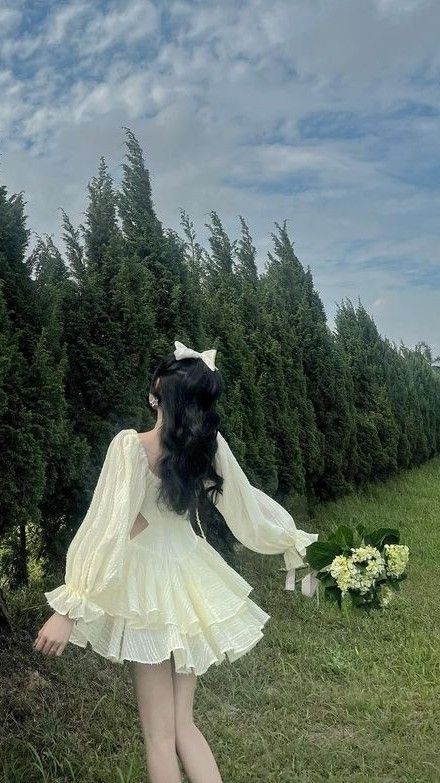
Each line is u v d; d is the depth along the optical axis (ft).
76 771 11.59
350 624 19.42
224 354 26.99
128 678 15.11
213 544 22.40
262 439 27.81
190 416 9.52
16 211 16.89
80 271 20.47
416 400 59.77
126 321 20.10
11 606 17.87
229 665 16.06
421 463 61.36
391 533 11.29
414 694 14.85
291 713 14.08
